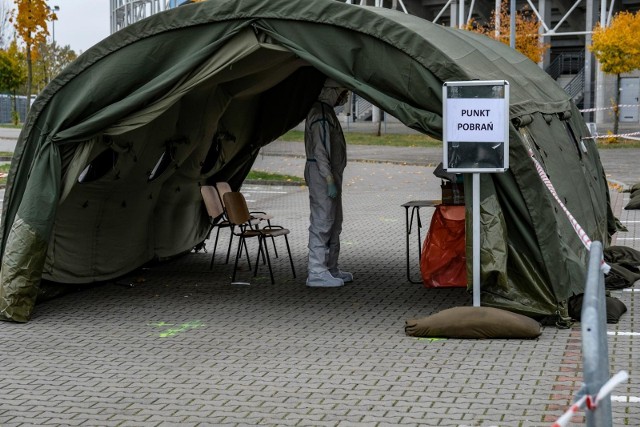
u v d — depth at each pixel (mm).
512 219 8172
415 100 8141
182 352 7363
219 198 11680
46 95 8797
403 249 13062
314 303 9312
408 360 6992
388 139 41906
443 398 5988
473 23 46156
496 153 7816
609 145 35812
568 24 52000
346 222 16297
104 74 8703
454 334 7668
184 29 8648
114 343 7707
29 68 29250
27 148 8914
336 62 8367
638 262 10742
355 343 7582
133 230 10758
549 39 48156
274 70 10359
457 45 9070
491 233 8062
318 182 10141
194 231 12273
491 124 7805
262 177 25203
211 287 10305
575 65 52594
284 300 9500
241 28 8508
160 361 7086
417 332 7746
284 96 11922
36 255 8680
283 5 8391
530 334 7574
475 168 7844
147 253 11172
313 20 8320
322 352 7293
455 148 7855
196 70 8711
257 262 10875
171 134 10258
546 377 6449
